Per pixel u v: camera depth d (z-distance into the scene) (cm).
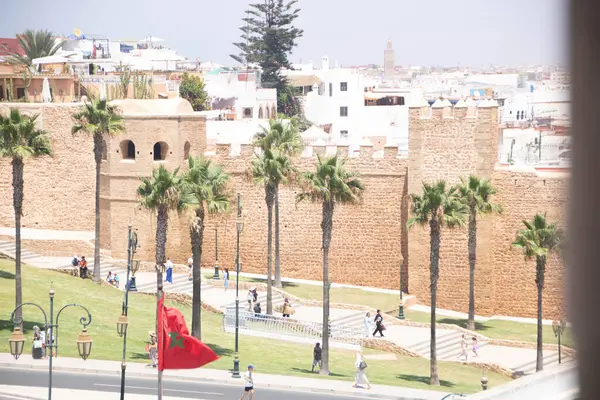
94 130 8600
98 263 8631
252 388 5441
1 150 6912
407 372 6862
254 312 7875
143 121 9519
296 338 7556
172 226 9600
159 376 4841
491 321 8744
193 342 4803
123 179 9606
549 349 7694
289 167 8438
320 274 9531
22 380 5681
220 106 18338
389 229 9288
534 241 7112
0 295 7700
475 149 8825
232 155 9612
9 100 12731
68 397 5300
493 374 7081
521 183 8775
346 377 6394
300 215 9525
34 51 17488
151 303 8300
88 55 18512
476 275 8912
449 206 6675
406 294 9156
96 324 7219
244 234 9656
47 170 10181
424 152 9006
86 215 10150
